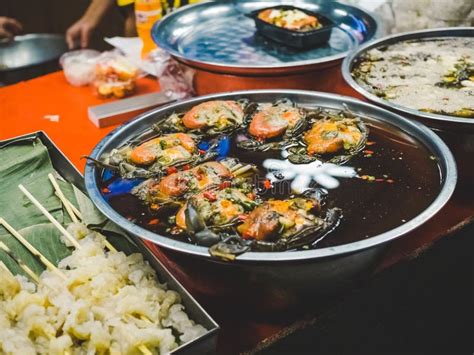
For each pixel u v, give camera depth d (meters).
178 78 1.26
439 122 0.90
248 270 0.70
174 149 0.89
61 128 1.21
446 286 1.03
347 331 0.87
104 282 0.75
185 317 0.73
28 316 0.72
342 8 1.38
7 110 1.28
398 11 1.33
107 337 0.70
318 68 1.12
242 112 0.97
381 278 0.87
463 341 1.17
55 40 1.99
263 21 1.31
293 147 0.91
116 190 0.84
